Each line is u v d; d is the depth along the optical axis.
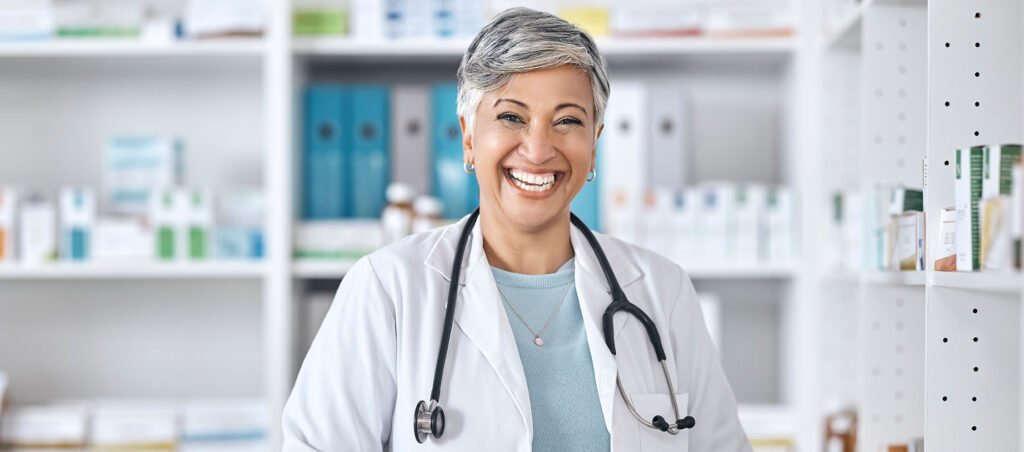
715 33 2.61
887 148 1.87
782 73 2.90
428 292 1.40
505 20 1.35
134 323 2.93
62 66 2.78
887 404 1.87
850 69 2.44
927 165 1.42
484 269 1.41
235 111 2.93
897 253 1.71
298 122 2.70
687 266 2.58
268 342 2.54
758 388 2.95
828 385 2.49
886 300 1.88
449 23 2.61
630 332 1.43
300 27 2.60
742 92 2.96
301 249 2.59
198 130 2.92
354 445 1.35
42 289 2.92
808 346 2.55
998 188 1.23
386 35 2.61
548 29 1.32
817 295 2.53
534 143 1.31
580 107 1.33
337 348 1.37
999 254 1.23
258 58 2.66
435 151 2.67
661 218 2.61
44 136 2.90
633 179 2.63
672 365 1.45
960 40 1.40
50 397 2.92
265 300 2.94
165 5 2.88
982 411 1.41
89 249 2.57
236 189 2.70
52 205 2.59
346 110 2.67
